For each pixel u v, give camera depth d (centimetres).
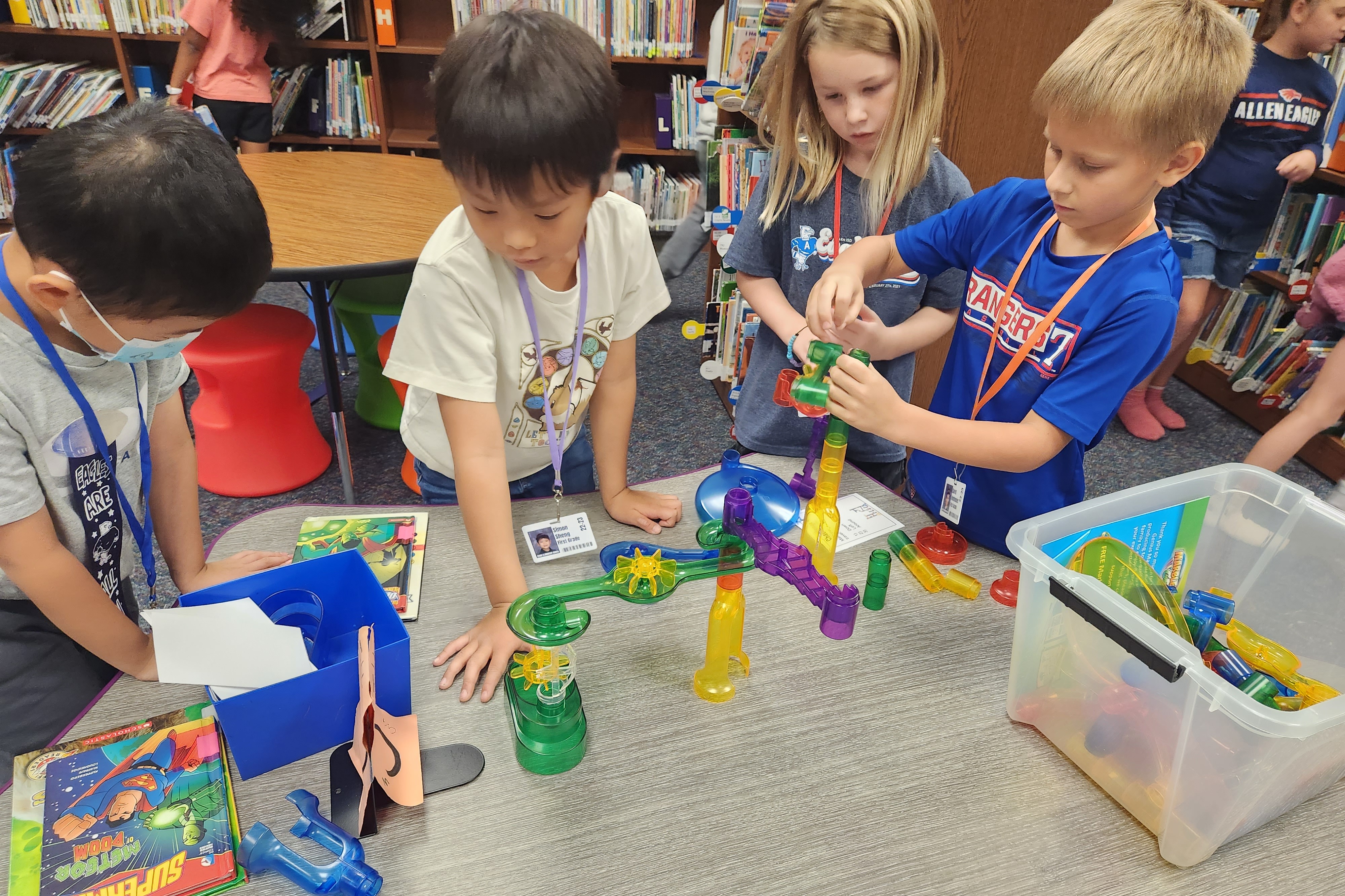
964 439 87
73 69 315
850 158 131
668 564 71
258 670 66
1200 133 78
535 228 76
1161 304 86
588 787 69
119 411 86
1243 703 57
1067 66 79
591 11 330
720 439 243
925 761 73
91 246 63
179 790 67
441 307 88
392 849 63
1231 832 64
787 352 139
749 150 228
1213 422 265
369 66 338
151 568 98
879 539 100
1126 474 236
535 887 61
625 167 362
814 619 88
